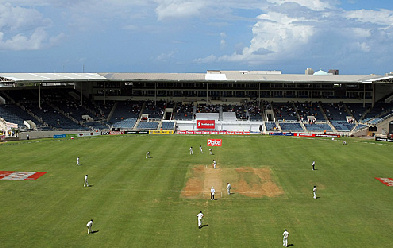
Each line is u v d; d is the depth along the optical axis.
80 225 45.34
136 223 46.19
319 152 88.88
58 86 140.12
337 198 56.12
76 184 61.28
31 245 40.09
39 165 72.94
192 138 108.50
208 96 145.62
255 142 102.31
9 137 99.56
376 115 129.88
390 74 138.00
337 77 138.38
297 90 144.00
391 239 42.44
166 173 68.69
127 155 83.19
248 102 143.62
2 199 53.88
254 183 63.50
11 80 101.81
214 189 57.41
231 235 43.19
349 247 40.47
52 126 113.38
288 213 50.12
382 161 79.25
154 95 145.88
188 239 42.03
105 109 136.62
